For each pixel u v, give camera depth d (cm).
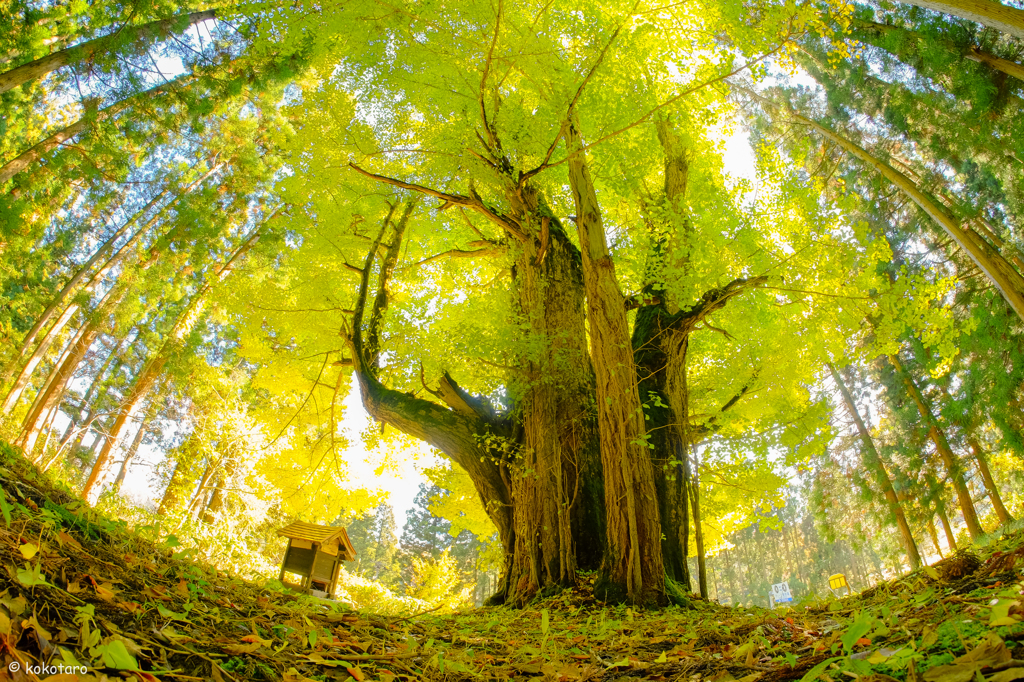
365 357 873
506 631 395
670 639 322
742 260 912
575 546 639
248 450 1580
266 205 1466
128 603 185
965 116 1148
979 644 129
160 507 1175
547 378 709
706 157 998
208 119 1212
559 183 885
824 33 662
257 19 687
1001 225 1195
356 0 645
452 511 997
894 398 1708
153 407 1559
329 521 1538
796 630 273
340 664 200
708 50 702
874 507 1723
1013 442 1246
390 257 942
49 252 1298
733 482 963
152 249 1267
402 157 795
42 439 1312
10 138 1212
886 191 1475
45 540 206
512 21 646
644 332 823
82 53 869
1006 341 1222
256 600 308
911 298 725
